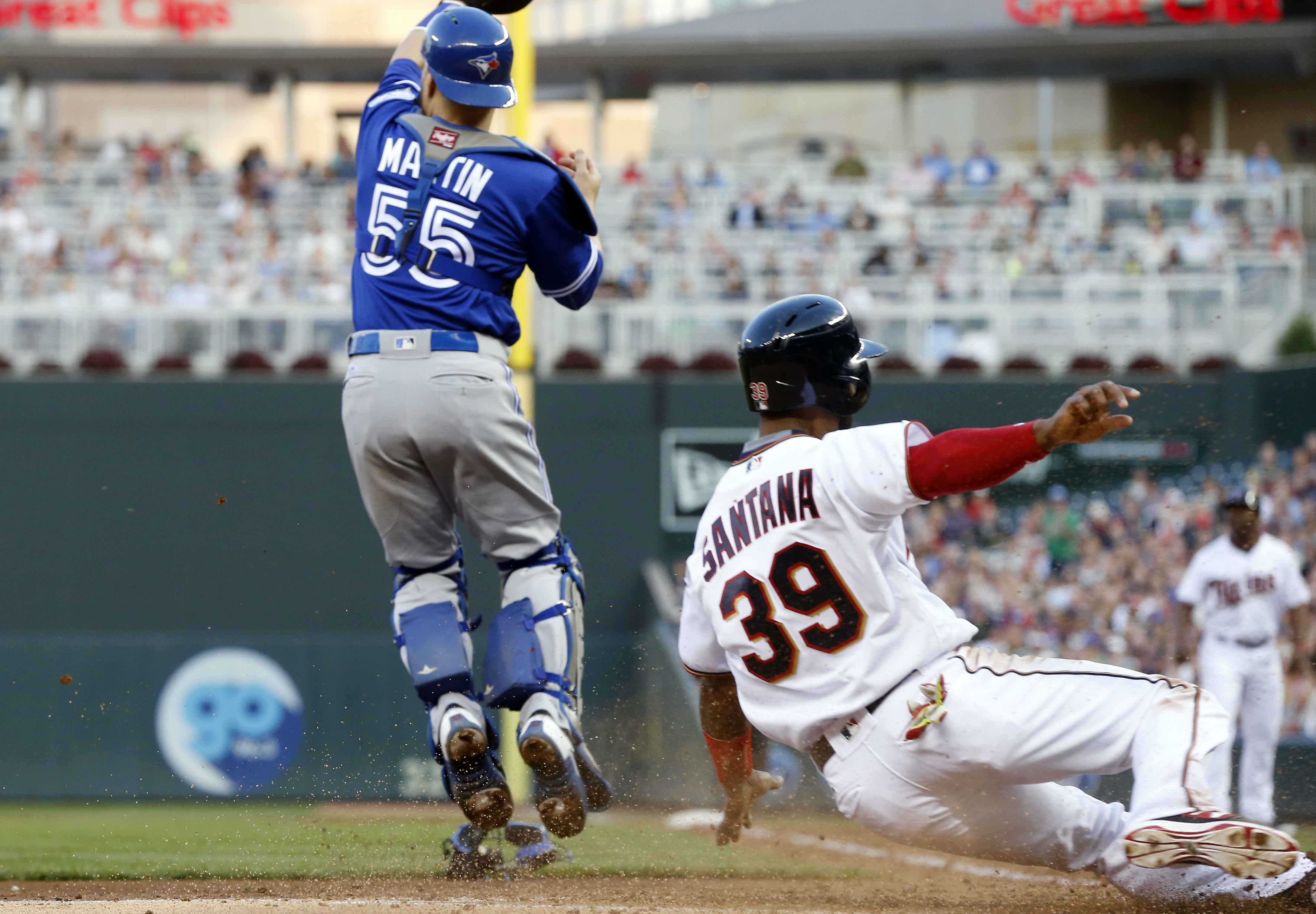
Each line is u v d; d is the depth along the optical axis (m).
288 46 86.69
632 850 19.02
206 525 57.34
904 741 10.77
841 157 86.75
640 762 28.28
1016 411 58.88
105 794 46.53
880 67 88.88
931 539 52.66
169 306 61.00
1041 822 11.27
